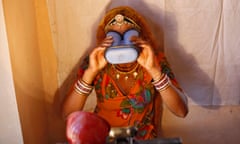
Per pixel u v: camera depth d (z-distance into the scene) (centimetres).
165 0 121
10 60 92
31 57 116
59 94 136
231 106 137
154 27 125
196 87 134
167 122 143
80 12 124
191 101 137
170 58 129
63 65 132
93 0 122
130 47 98
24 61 108
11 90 93
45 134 136
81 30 126
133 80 115
